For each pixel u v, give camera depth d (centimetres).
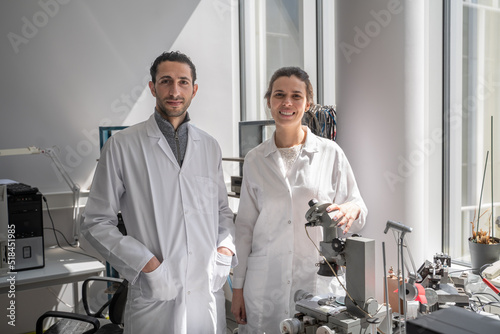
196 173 166
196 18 373
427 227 254
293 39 354
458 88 251
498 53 231
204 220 164
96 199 157
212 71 383
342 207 163
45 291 324
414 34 204
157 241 157
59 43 322
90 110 336
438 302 157
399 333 133
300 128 185
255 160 186
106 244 150
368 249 128
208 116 384
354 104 219
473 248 198
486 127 240
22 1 309
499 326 102
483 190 244
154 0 354
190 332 161
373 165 215
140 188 159
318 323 135
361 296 128
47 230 321
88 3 330
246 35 395
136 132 163
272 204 178
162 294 151
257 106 399
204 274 163
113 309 208
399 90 206
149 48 355
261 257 179
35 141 319
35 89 317
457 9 247
